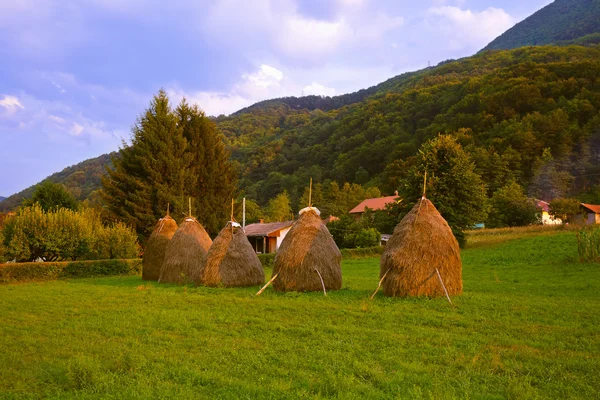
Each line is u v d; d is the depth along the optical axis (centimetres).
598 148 7275
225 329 1088
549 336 955
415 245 1499
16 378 771
